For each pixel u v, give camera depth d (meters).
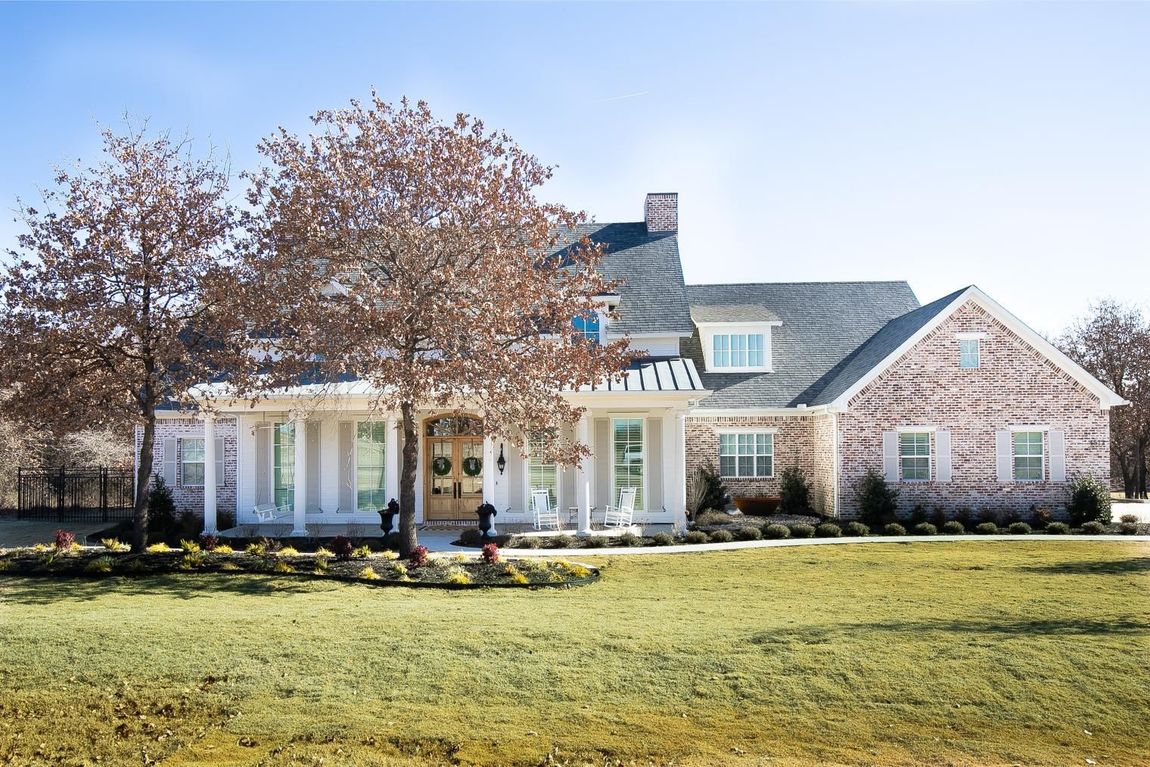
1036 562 17.67
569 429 23.81
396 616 11.83
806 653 9.84
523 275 15.66
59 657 9.76
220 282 16.75
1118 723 7.93
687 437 27.78
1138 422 41.59
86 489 32.91
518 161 16.81
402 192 16.33
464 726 7.94
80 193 17.03
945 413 25.33
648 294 27.08
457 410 18.72
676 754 7.40
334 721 8.05
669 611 12.45
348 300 15.66
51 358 16.88
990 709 8.25
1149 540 21.39
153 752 7.45
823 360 29.62
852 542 21.20
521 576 15.16
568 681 9.03
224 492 25.81
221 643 10.29
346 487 24.06
